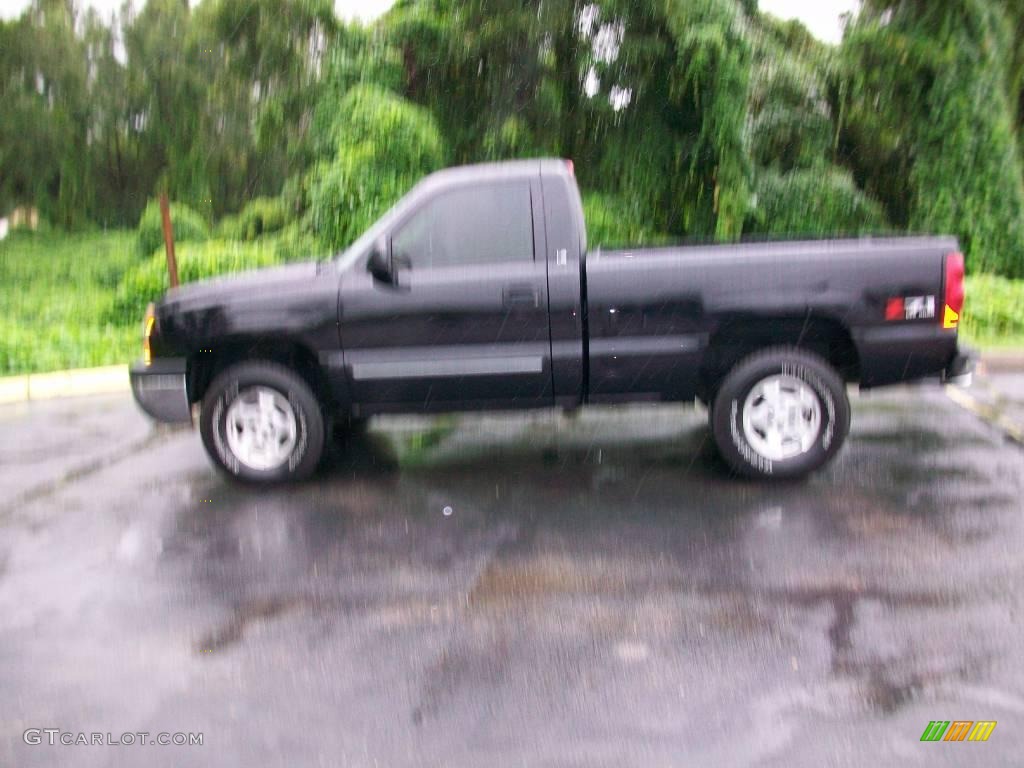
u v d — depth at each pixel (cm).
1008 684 331
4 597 441
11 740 320
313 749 308
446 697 336
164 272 1328
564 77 1412
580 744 305
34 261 2256
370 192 1291
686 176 1390
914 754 294
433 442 706
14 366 1056
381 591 432
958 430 691
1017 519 494
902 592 409
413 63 1427
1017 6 1496
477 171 573
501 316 559
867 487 557
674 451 654
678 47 1298
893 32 1412
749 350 574
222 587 444
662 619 391
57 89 2573
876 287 543
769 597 409
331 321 568
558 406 582
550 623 391
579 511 535
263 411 597
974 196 1391
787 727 310
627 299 554
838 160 1532
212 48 1664
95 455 709
